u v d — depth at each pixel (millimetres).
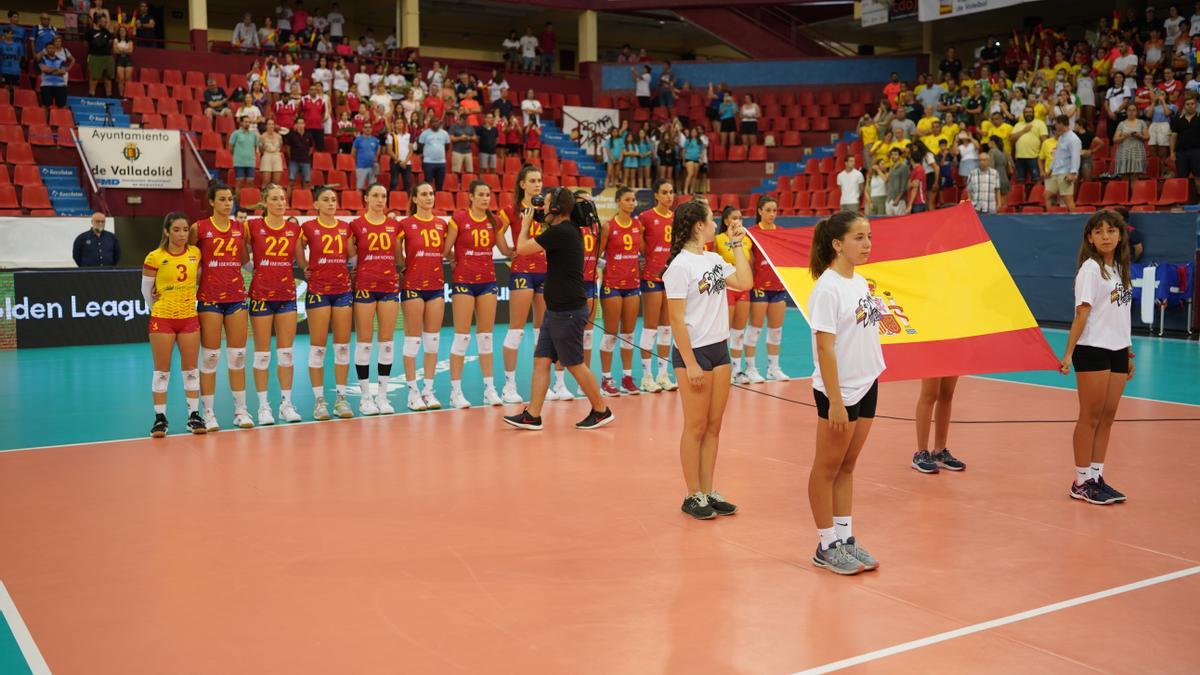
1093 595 4688
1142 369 11977
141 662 3980
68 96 21031
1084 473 6340
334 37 26203
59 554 5340
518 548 5422
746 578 4941
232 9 28656
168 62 22953
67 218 17266
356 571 5059
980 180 17719
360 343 9258
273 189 8625
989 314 6703
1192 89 17750
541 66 29000
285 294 8820
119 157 18984
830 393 4766
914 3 25359
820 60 26688
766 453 7730
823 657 3990
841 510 5086
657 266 10281
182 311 8266
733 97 26141
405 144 20438
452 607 4566
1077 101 20266
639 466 7293
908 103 21922
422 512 6105
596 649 4078
